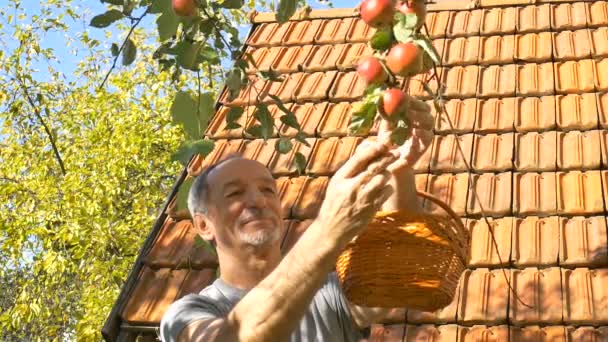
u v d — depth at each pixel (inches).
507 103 241.8
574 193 209.5
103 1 134.4
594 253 193.8
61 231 520.7
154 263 208.4
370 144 107.6
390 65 108.7
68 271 532.7
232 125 138.2
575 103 238.2
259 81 263.3
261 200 137.6
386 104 108.7
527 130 231.3
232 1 135.5
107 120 582.9
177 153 131.4
